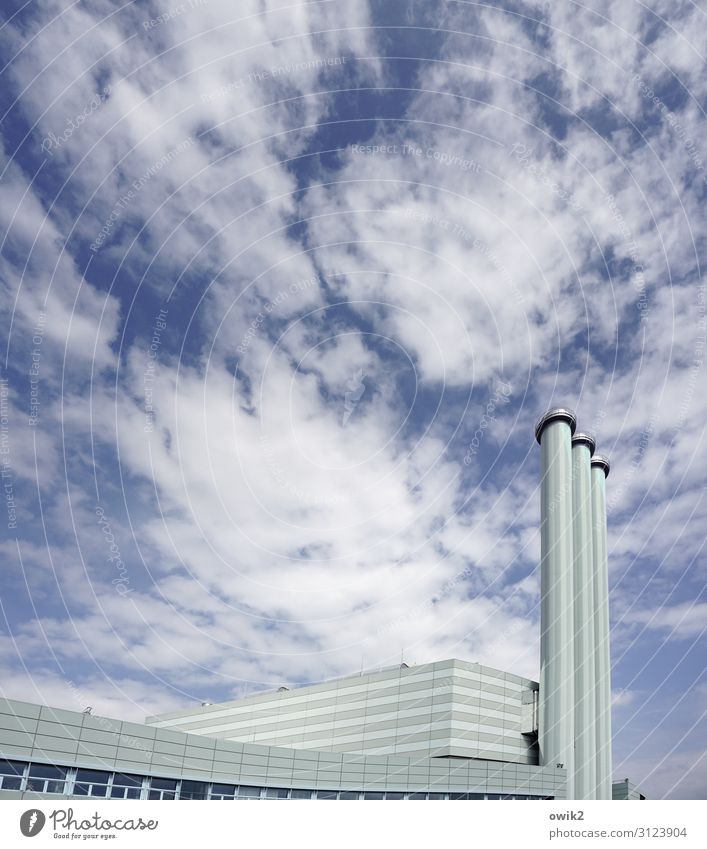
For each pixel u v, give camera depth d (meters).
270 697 80.94
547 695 65.12
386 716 67.44
